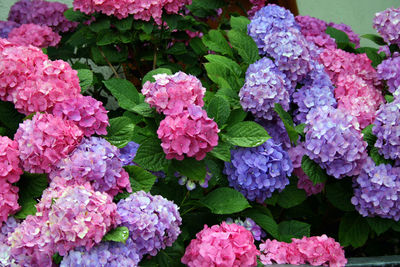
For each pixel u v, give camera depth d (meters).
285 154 2.03
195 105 1.69
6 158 1.59
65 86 1.74
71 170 1.59
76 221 1.41
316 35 3.00
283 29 2.39
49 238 1.46
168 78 1.74
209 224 2.09
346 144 2.00
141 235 1.57
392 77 2.53
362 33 4.25
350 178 2.24
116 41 2.65
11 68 1.77
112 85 2.01
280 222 2.41
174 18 2.61
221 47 2.60
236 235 1.69
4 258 1.54
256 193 2.01
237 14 3.33
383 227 2.20
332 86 2.47
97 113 1.77
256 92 2.04
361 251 2.77
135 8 2.45
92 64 3.49
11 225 1.62
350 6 4.22
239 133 1.94
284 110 2.17
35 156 1.61
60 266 1.46
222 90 2.20
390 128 2.05
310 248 1.87
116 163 1.69
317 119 2.07
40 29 2.83
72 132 1.65
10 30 2.99
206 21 3.32
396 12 2.68
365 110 2.30
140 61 3.01
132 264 1.51
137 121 2.17
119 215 1.53
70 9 2.62
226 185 2.11
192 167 1.75
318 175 2.10
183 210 2.04
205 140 1.64
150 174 1.82
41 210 1.52
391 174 2.10
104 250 1.48
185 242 2.05
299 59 2.28
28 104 1.76
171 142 1.64
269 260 1.87
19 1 3.16
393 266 2.07
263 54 2.45
